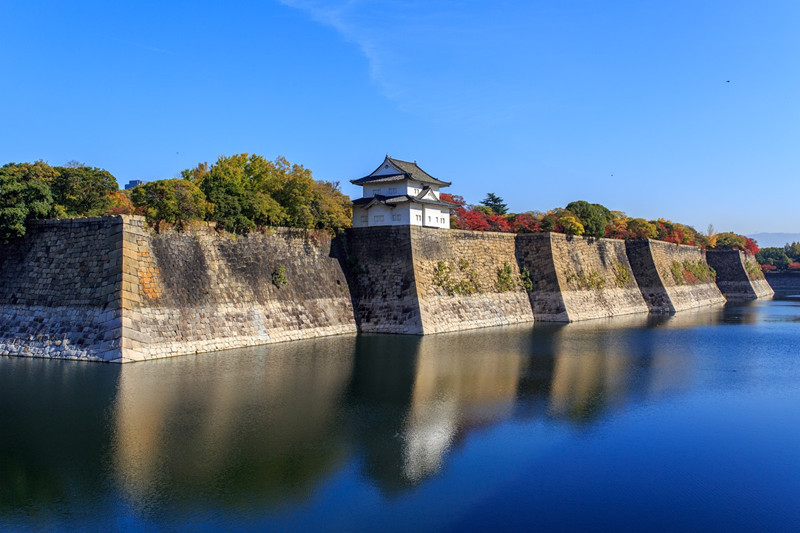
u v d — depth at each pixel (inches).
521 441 1086.4
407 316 2304.4
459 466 970.1
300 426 1130.7
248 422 1142.3
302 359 1724.9
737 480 935.0
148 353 1588.3
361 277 2434.8
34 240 1727.4
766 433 1152.2
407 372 1590.8
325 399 1309.1
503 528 781.9
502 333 2438.5
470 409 1267.2
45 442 1013.8
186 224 1825.8
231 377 1470.2
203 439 1048.2
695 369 1750.7
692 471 967.6
